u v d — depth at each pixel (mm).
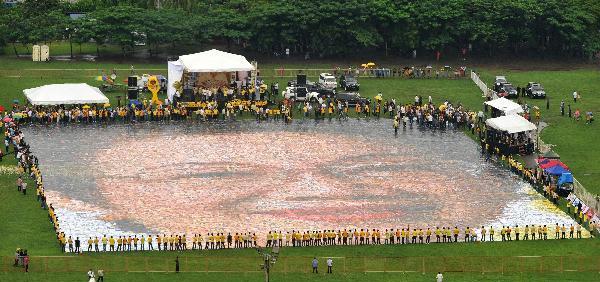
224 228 195000
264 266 171000
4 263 175375
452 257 180875
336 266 177750
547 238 191625
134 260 178375
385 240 189625
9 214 198125
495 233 193625
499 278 174250
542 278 174375
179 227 195125
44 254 180375
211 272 174625
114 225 195375
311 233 190000
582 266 178625
